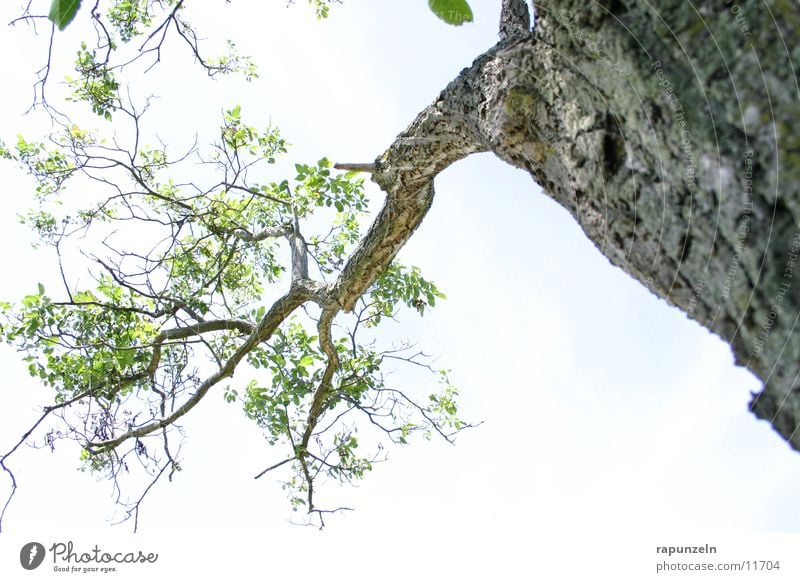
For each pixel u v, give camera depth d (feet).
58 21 4.33
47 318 17.97
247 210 21.21
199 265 20.74
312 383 20.90
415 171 10.72
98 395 18.54
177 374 18.75
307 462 20.06
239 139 19.30
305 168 18.04
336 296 15.23
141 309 19.54
